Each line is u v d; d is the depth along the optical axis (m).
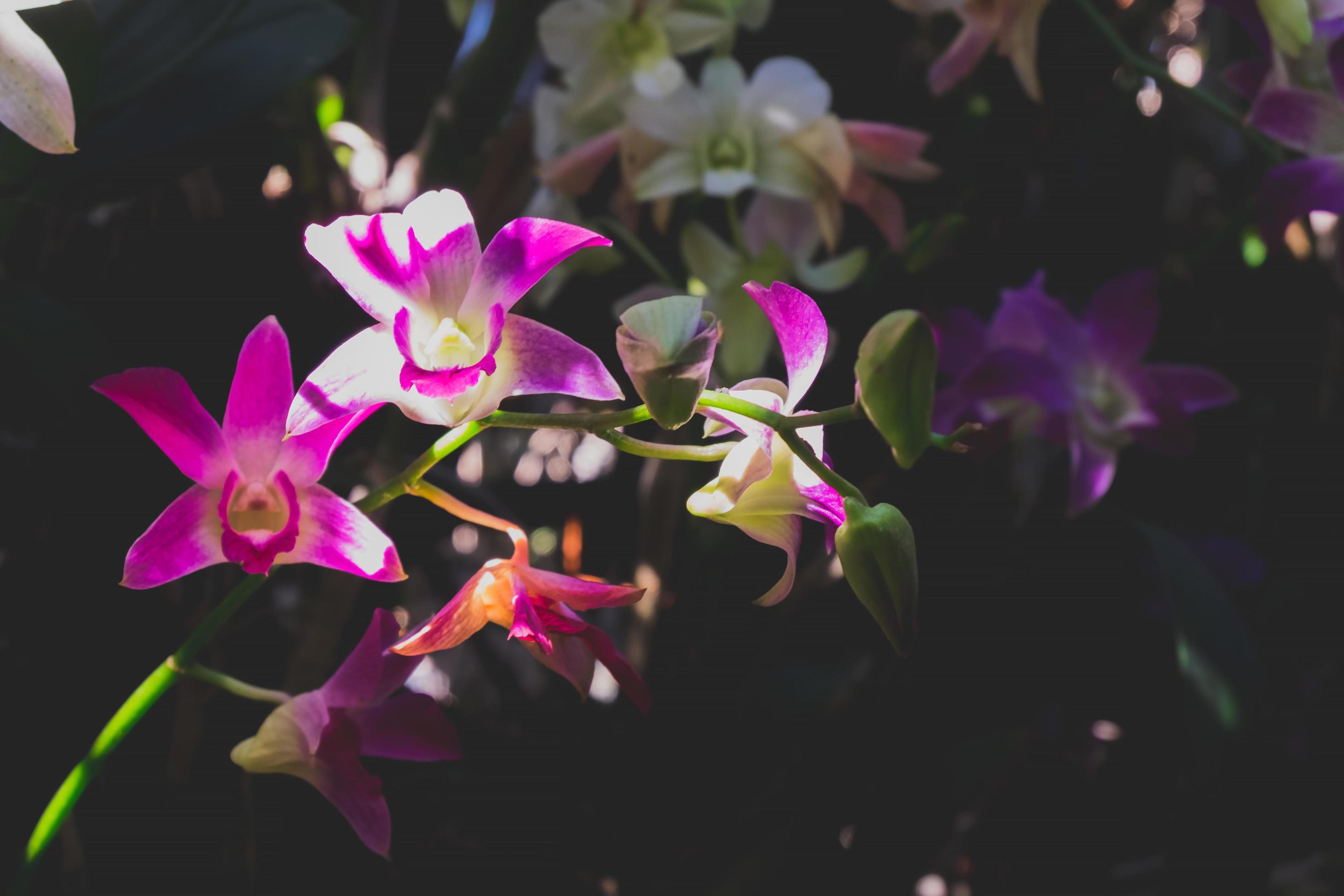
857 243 0.60
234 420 0.39
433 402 0.38
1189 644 0.51
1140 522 0.55
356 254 0.38
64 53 0.42
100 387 0.38
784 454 0.40
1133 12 0.60
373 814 0.42
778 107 0.52
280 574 0.55
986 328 0.55
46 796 0.51
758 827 0.58
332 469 0.55
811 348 0.39
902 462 0.37
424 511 0.62
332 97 0.60
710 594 0.62
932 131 0.61
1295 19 0.48
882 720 0.59
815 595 0.61
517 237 0.38
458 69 0.57
